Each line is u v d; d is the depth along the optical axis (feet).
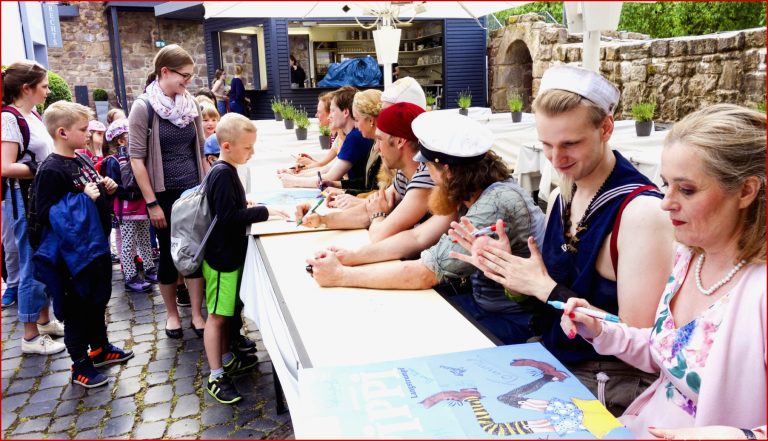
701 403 3.72
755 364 3.58
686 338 3.95
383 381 3.94
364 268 6.23
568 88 4.54
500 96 46.60
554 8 48.06
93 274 9.91
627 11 41.70
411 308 5.52
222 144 8.88
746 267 3.69
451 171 6.00
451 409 3.55
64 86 25.70
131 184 14.73
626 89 29.76
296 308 5.58
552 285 4.75
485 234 5.32
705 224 3.68
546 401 3.64
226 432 8.77
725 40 24.29
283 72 46.44
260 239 8.36
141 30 53.78
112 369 10.96
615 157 4.83
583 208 4.95
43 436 8.82
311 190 12.09
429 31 49.57
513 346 4.50
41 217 9.54
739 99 23.93
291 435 8.63
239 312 10.64
